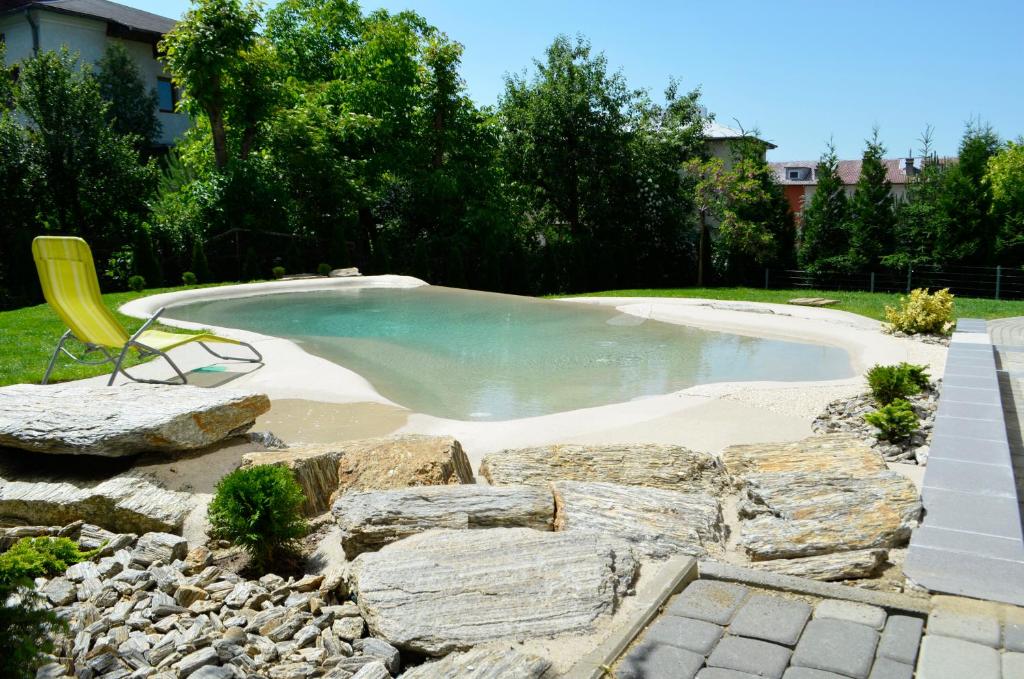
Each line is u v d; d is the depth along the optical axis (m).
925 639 2.22
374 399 6.17
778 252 22.39
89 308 6.02
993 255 18.72
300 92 21.69
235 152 20.45
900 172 43.44
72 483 3.72
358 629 2.44
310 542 3.33
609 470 3.95
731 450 4.21
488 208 21.75
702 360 8.71
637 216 23.67
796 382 6.86
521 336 10.21
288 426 5.38
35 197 17.50
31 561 2.83
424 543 2.79
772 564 2.84
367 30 23.38
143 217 19.03
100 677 2.17
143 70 26.30
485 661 2.12
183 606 2.66
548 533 2.88
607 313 12.73
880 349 9.10
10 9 23.77
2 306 15.81
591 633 2.31
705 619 2.39
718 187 21.91
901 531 3.01
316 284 15.77
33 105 17.62
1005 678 2.01
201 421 3.93
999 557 2.73
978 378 5.98
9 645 1.95
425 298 14.23
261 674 2.20
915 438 4.88
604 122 23.02
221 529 3.08
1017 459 4.59
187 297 13.64
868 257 20.36
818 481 3.47
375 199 20.72
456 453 3.92
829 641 2.23
